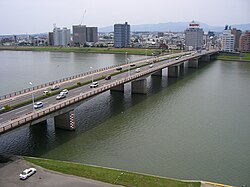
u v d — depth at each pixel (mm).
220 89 132875
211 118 89500
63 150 64688
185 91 127188
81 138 71312
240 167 59188
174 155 63594
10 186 45344
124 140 70875
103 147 66688
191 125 82750
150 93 122062
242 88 136000
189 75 175875
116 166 58281
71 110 74625
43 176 48656
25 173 47844
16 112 68812
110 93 119812
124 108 97938
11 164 52625
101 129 77500
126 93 120812
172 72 166125
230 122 86062
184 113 94062
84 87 96875
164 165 59188
